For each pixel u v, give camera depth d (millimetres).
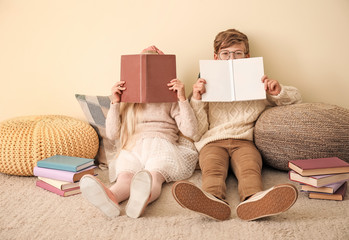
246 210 1106
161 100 1576
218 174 1355
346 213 1162
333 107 1550
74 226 1117
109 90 1990
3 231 1090
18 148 1574
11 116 2064
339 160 1358
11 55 2016
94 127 1839
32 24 1981
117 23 1938
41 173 1468
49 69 2008
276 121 1548
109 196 1152
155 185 1332
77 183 1425
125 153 1592
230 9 1870
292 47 1872
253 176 1292
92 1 1935
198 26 1896
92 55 1976
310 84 1896
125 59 1580
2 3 1977
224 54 1690
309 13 1843
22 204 1311
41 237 1049
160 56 1562
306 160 1384
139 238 1030
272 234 1027
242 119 1682
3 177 1650
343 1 1819
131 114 1686
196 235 1040
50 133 1623
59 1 1950
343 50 1858
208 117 1766
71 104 2025
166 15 1906
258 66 1567
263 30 1870
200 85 1576
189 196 1076
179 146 1688
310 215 1151
